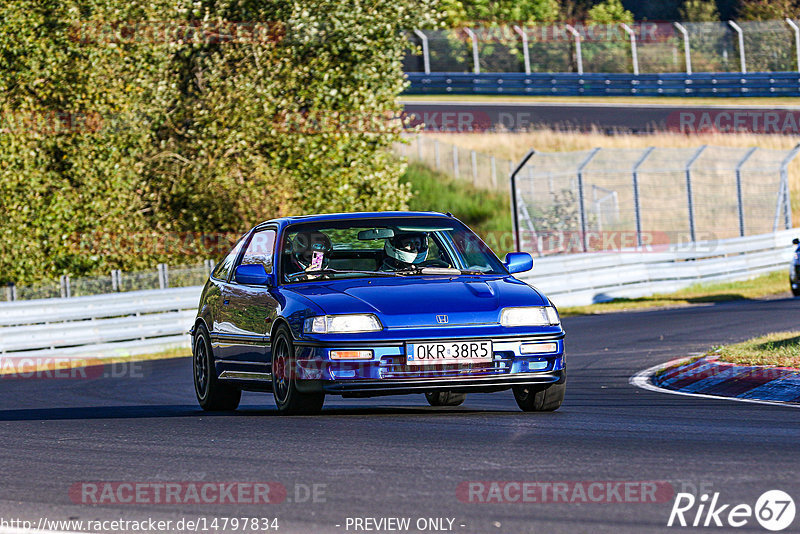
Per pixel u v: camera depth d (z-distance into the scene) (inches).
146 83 3585.1
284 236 1349.7
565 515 698.8
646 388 1600.6
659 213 5472.4
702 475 804.0
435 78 7431.1
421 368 1160.2
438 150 6220.5
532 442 988.6
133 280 3144.7
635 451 922.7
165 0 3683.6
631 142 6210.6
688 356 2039.9
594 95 7372.1
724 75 7313.0
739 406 1291.8
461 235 1376.7
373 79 3922.2
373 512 721.6
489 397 1574.8
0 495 830.5
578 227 5036.9
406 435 1050.7
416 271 1310.3
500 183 5974.4
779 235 4598.9
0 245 3380.9
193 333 1519.4
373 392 1167.6
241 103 3681.1
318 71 3821.4
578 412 1250.0
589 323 3053.6
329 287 1252.5
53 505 786.8
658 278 4028.1
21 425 1311.5
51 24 3531.0
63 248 3464.6
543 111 6958.7
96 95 3538.4
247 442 1042.1
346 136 3806.6
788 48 7760.8
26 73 3449.8
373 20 3841.0
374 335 1159.6
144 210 3695.9
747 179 5797.2
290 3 3809.1
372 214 1389.0
